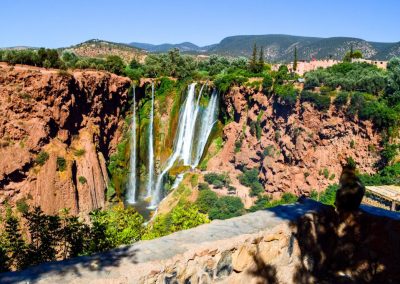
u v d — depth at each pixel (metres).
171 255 6.33
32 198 52.12
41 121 53.72
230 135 64.12
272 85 59.03
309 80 54.44
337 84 52.59
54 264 5.84
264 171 58.09
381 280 8.54
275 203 52.88
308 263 8.39
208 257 6.73
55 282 5.35
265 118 59.53
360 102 48.62
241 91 63.59
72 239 13.54
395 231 8.59
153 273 5.98
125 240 16.28
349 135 49.81
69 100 56.75
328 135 51.22
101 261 5.98
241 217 8.02
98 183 59.91
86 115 61.12
